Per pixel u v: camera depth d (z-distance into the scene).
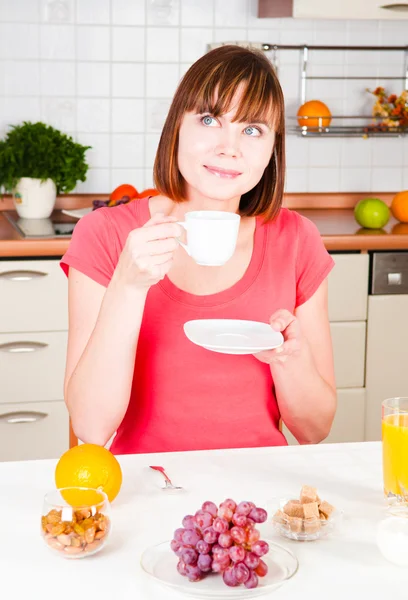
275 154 1.56
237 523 0.94
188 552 0.94
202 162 1.42
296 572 0.96
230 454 1.34
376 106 3.36
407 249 2.89
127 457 1.31
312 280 1.62
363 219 2.99
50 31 3.21
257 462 1.31
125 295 1.29
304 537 1.06
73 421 1.44
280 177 1.57
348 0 2.97
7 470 1.26
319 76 3.41
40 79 3.23
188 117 1.43
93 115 3.30
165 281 1.52
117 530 1.08
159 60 3.30
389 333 2.89
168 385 1.50
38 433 2.72
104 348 1.34
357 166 3.50
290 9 3.00
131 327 1.33
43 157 3.05
